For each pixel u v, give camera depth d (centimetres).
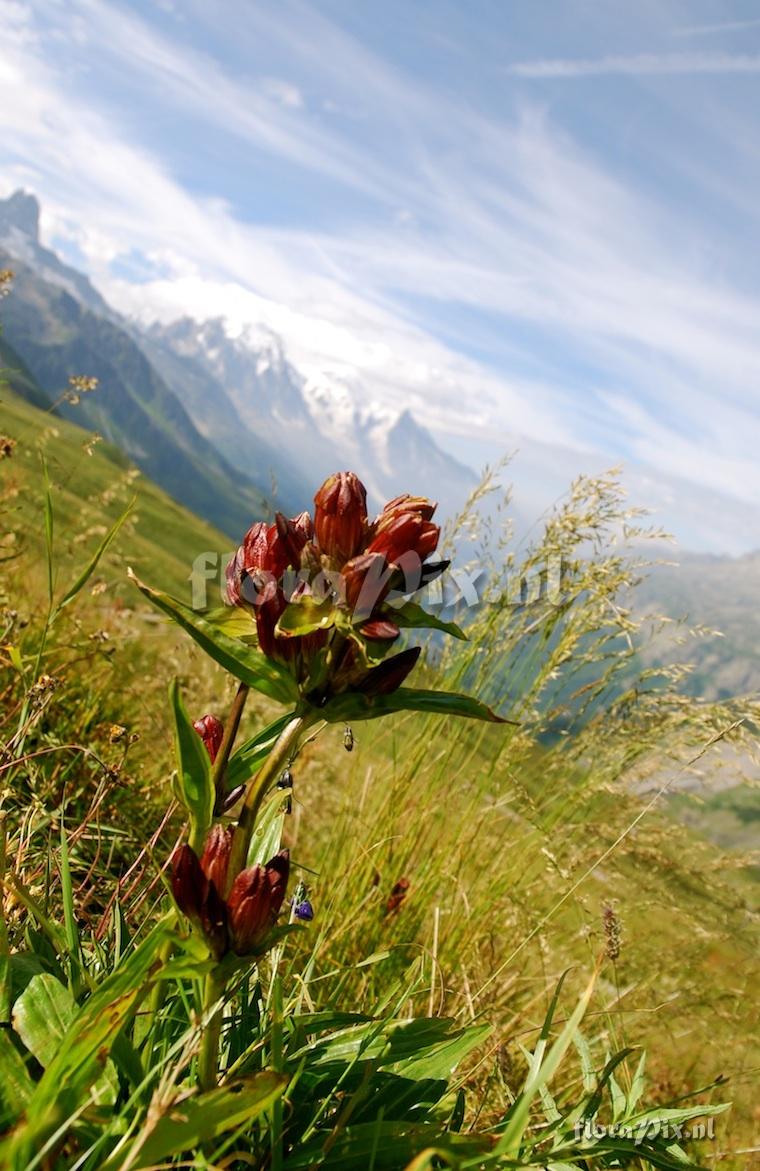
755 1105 65
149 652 96
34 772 52
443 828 75
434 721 77
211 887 26
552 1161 31
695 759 58
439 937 67
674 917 70
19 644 68
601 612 71
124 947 38
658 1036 66
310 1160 29
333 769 95
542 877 72
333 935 60
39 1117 23
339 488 29
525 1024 63
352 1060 34
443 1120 34
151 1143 23
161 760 77
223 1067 33
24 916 38
